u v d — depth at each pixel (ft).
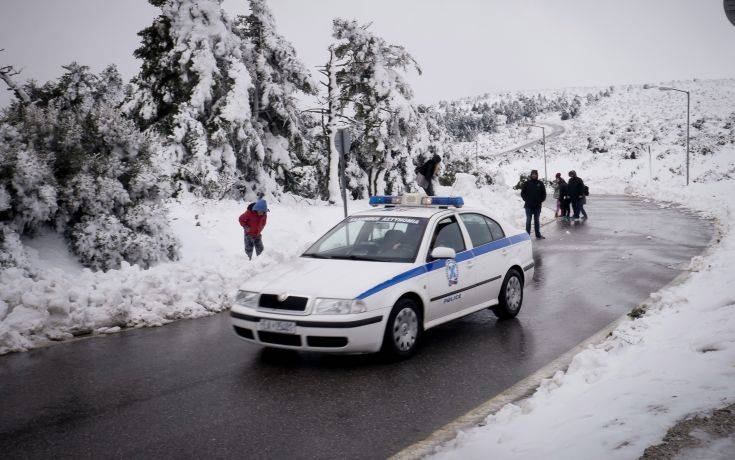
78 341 22.03
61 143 37.09
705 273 30.12
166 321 25.23
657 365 14.87
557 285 33.09
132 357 19.98
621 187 172.65
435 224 22.11
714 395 11.76
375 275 19.10
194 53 71.36
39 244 34.73
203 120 72.43
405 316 19.49
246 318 18.80
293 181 87.30
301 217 62.95
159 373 18.25
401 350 19.30
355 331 17.76
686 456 9.35
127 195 37.93
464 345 21.30
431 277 20.57
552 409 13.34
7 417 14.74
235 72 73.77
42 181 33.83
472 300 22.90
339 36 88.69
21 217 33.06
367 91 89.76
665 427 10.52
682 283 31.45
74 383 17.31
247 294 19.29
